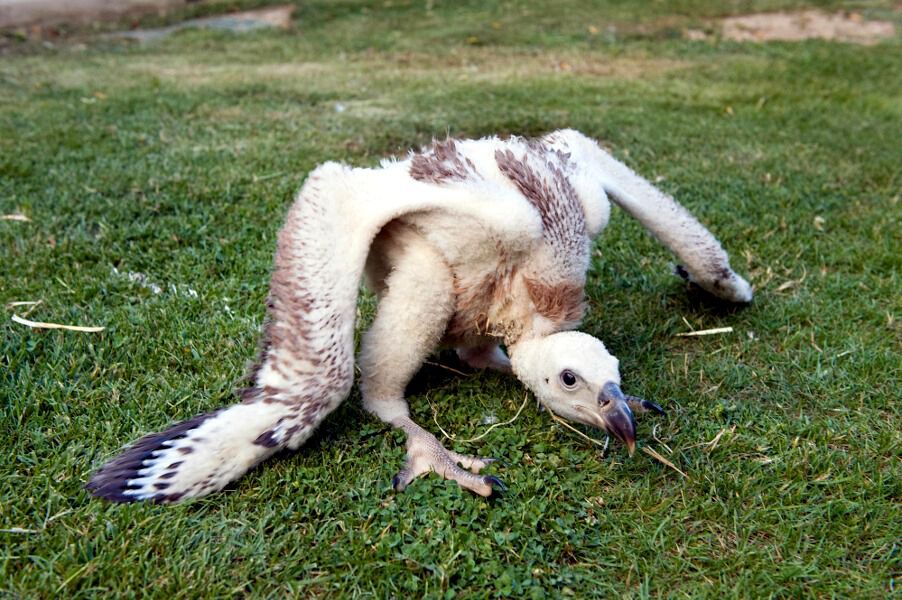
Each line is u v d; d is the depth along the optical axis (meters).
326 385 3.13
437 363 4.15
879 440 3.61
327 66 11.13
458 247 3.30
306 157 6.84
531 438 3.57
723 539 3.09
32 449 3.32
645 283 4.98
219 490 3.12
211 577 2.76
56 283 4.67
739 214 5.92
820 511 3.20
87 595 2.67
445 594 2.74
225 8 15.32
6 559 2.76
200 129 7.74
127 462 3.14
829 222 5.84
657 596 2.83
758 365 4.24
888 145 7.65
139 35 13.68
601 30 13.25
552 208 3.38
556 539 3.00
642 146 7.38
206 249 5.13
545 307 3.44
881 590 2.87
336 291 3.17
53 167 6.54
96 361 3.85
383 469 3.27
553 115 8.23
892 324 4.56
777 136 7.86
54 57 11.79
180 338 4.08
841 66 10.91
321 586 2.81
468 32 13.09
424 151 3.62
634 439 3.01
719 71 10.75
